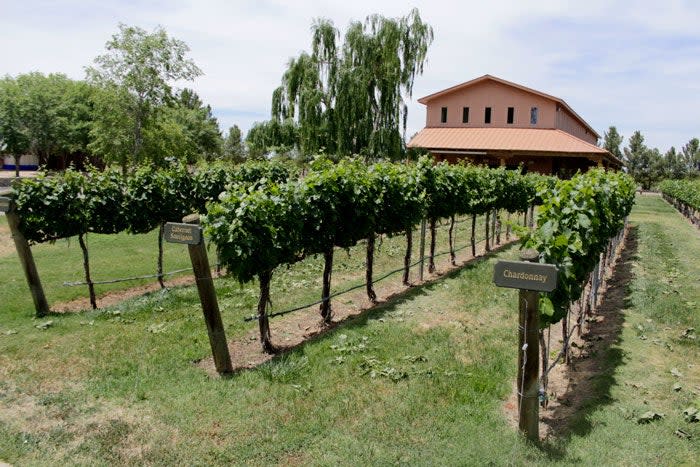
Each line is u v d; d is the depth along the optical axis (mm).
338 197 7852
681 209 32656
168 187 11414
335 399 5125
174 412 4844
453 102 44500
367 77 32281
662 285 10219
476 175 13859
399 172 10695
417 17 33125
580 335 7516
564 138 39750
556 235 5738
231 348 6797
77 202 8680
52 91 46906
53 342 6754
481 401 5152
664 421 4836
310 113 32344
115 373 5750
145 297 9164
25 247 8078
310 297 9219
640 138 69500
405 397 5172
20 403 5066
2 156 61844
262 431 4531
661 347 6848
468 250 14992
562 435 4605
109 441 4363
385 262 12578
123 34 32906
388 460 4117
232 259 6000
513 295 9211
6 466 4039
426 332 7133
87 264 8906
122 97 33312
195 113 57688
